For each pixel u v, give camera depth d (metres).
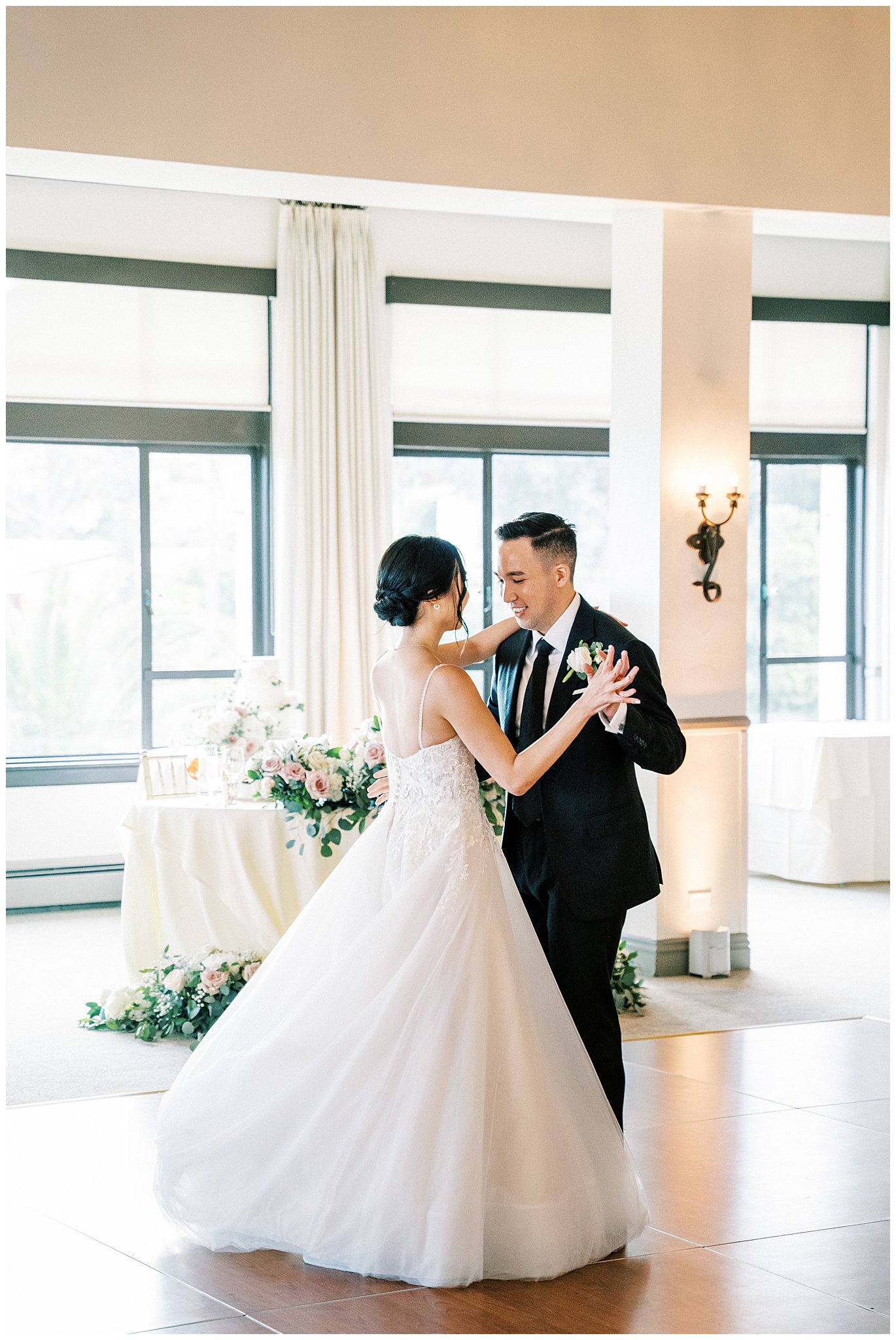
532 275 9.35
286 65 5.44
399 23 5.63
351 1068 3.25
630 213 6.51
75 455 8.62
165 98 5.27
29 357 8.38
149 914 5.95
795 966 6.78
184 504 8.83
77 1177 3.90
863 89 6.59
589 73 6.02
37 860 8.40
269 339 8.82
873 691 10.27
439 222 9.11
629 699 3.23
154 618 8.79
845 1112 4.54
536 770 3.28
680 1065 5.09
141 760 6.50
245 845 5.69
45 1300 3.08
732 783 6.70
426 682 3.41
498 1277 3.21
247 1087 3.40
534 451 9.50
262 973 3.58
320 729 8.72
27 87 5.09
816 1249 3.42
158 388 8.62
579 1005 3.61
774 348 10.04
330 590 8.67
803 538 10.21
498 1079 3.25
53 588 8.62
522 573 3.61
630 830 3.59
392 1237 3.16
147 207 8.48
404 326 9.16
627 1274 3.25
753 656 10.12
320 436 8.66
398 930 3.32
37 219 8.30
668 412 6.47
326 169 5.53
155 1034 5.49
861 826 8.93
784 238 9.94
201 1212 3.39
